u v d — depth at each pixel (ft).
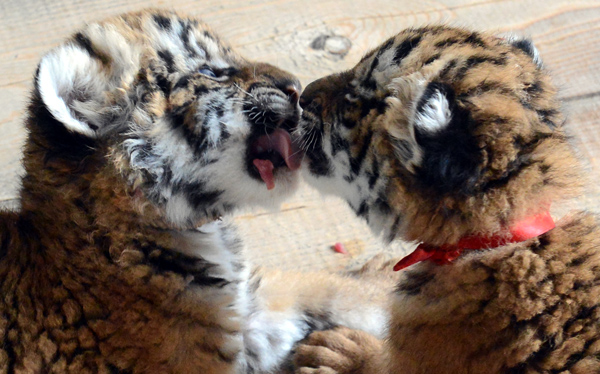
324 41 4.11
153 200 3.15
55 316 3.05
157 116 3.14
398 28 4.16
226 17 4.19
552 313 2.95
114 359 3.07
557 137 3.04
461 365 3.02
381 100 3.08
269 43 4.10
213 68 3.27
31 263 3.09
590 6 4.20
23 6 4.20
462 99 2.95
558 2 4.23
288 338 3.48
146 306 3.12
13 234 3.12
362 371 3.28
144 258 3.14
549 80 3.14
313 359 3.34
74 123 3.06
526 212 2.97
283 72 3.34
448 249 3.06
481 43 3.12
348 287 3.53
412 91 3.00
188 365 3.14
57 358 3.04
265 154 3.27
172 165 3.17
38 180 3.12
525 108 2.98
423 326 3.08
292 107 3.27
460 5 4.24
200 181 3.21
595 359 2.90
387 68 3.11
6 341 3.02
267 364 3.43
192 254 3.23
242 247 3.44
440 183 2.95
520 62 3.07
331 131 3.18
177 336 3.13
